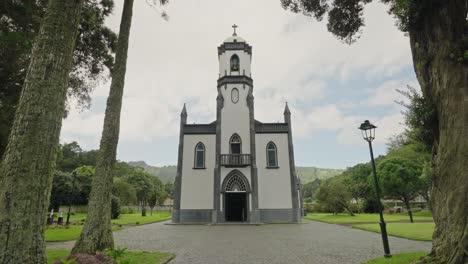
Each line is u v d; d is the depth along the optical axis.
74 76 12.52
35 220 4.26
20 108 4.57
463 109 5.28
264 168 27.55
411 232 14.69
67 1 5.23
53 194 31.03
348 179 50.44
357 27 9.79
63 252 8.76
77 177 33.12
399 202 52.59
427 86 6.16
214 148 28.28
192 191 27.14
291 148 27.94
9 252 3.94
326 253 9.24
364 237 13.83
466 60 5.46
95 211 8.14
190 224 25.30
